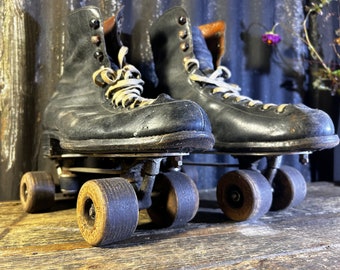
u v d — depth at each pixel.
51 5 0.56
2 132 0.54
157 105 0.31
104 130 0.33
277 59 0.71
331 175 0.72
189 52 0.48
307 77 0.74
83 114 0.39
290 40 0.72
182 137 0.28
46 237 0.32
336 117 0.72
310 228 0.36
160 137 0.29
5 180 0.54
